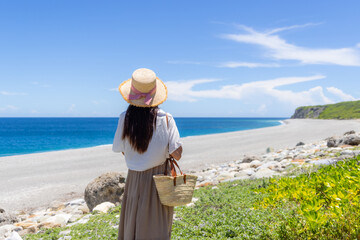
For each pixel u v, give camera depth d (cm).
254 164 1355
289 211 488
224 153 2347
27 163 2192
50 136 7062
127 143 322
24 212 1059
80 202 1097
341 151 1151
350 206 386
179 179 309
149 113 316
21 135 7525
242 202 614
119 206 796
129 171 330
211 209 595
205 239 454
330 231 371
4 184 1520
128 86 334
